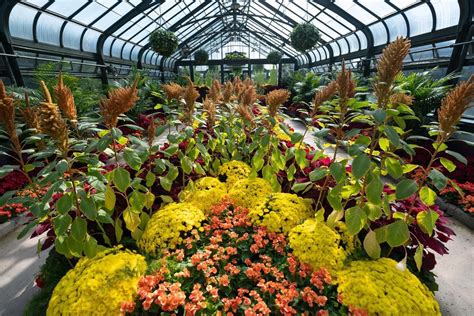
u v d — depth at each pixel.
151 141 1.76
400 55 1.14
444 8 4.47
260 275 1.24
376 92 1.29
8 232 2.39
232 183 2.18
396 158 1.41
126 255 1.27
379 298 1.06
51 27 5.39
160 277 1.16
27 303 1.60
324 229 1.39
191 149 2.08
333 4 6.79
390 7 5.56
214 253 1.38
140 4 6.79
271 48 16.88
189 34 13.44
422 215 1.34
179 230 1.45
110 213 1.61
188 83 2.11
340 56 9.86
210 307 1.07
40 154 1.24
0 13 4.05
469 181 3.03
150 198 1.71
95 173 1.30
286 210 1.57
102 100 1.31
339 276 1.19
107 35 7.19
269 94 2.01
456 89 1.09
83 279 1.12
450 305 1.57
